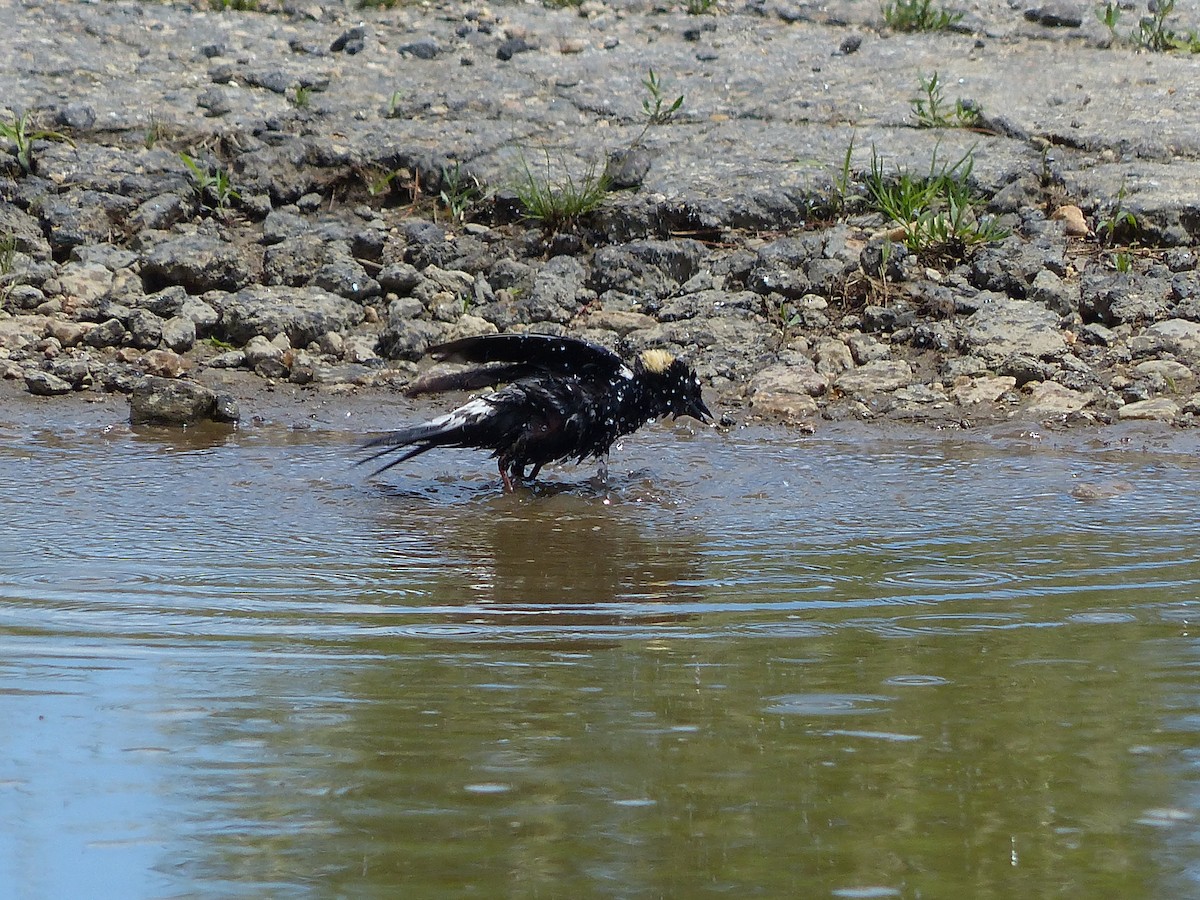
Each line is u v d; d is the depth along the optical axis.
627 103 19.39
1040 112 19.00
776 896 5.28
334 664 7.67
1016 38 21.09
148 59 19.81
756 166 18.03
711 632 8.27
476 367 14.50
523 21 21.28
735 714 6.91
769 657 7.78
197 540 10.42
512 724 6.79
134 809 5.95
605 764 6.32
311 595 9.05
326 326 16.03
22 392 14.90
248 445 13.48
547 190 17.44
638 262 16.83
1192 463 12.80
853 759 6.38
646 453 13.41
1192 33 21.19
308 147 18.14
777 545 10.38
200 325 16.06
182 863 5.54
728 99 19.52
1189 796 6.00
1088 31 21.22
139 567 9.65
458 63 20.12
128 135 18.30
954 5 21.84
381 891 5.32
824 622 8.45
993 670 7.53
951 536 10.54
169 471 12.50
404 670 7.57
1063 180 17.77
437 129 18.77
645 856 5.54
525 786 6.12
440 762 6.36
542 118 19.05
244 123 18.53
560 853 5.57
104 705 7.04
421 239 17.17
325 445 13.61
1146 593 8.99
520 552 10.25
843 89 19.70
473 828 5.79
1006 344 15.45
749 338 15.86
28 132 18.06
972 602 8.83
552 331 15.95
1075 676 7.43
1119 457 13.04
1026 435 13.80
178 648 7.92
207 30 20.58
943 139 18.53
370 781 6.16
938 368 15.36
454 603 8.88
